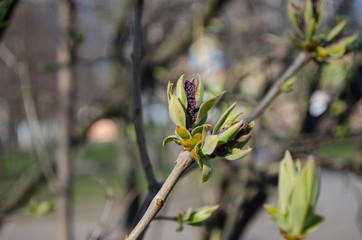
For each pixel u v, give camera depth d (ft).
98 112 10.77
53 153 10.09
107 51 11.23
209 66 9.66
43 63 8.56
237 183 8.03
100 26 11.96
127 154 10.66
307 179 2.44
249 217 7.93
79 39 7.95
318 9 3.94
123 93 10.66
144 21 11.01
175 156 10.36
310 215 2.39
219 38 10.02
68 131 8.25
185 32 10.07
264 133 8.53
